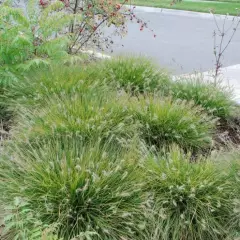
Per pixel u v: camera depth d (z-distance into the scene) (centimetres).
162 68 557
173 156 326
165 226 282
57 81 445
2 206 266
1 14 459
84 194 273
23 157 300
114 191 275
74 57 511
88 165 286
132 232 262
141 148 330
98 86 447
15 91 446
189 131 390
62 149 323
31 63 452
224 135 425
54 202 271
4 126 421
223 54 929
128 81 493
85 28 672
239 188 298
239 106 516
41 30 494
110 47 846
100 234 262
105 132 351
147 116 393
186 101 460
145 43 1017
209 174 305
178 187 288
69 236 255
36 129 341
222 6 1708
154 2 1817
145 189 296
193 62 840
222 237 285
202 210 289
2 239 249
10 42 459
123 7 732
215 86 520
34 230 226
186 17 1494
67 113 365
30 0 512
